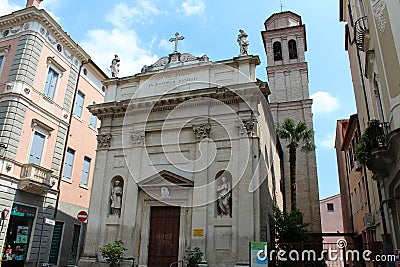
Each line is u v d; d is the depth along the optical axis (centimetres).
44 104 1933
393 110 919
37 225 1797
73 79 2209
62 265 1953
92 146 2400
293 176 2003
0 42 1936
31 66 1842
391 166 970
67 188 2073
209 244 1302
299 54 2922
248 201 1299
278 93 2816
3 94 1738
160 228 1446
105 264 1407
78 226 2164
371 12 1073
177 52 1727
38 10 1892
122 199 1530
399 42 882
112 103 1691
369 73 1221
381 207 1223
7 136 1669
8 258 1590
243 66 1546
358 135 1908
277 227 1523
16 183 1677
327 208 4000
